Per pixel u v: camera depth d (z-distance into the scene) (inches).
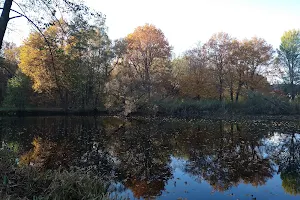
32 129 869.8
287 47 1713.8
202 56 1606.8
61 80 1067.9
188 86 1576.0
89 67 1460.4
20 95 1389.0
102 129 898.1
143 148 612.7
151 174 420.2
